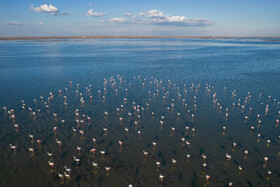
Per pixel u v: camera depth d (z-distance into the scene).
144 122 51.81
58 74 101.88
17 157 38.03
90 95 72.06
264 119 53.59
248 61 138.88
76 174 34.09
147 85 84.50
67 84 85.12
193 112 57.97
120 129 48.25
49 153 38.75
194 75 100.31
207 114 56.69
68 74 102.19
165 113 57.28
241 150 40.50
